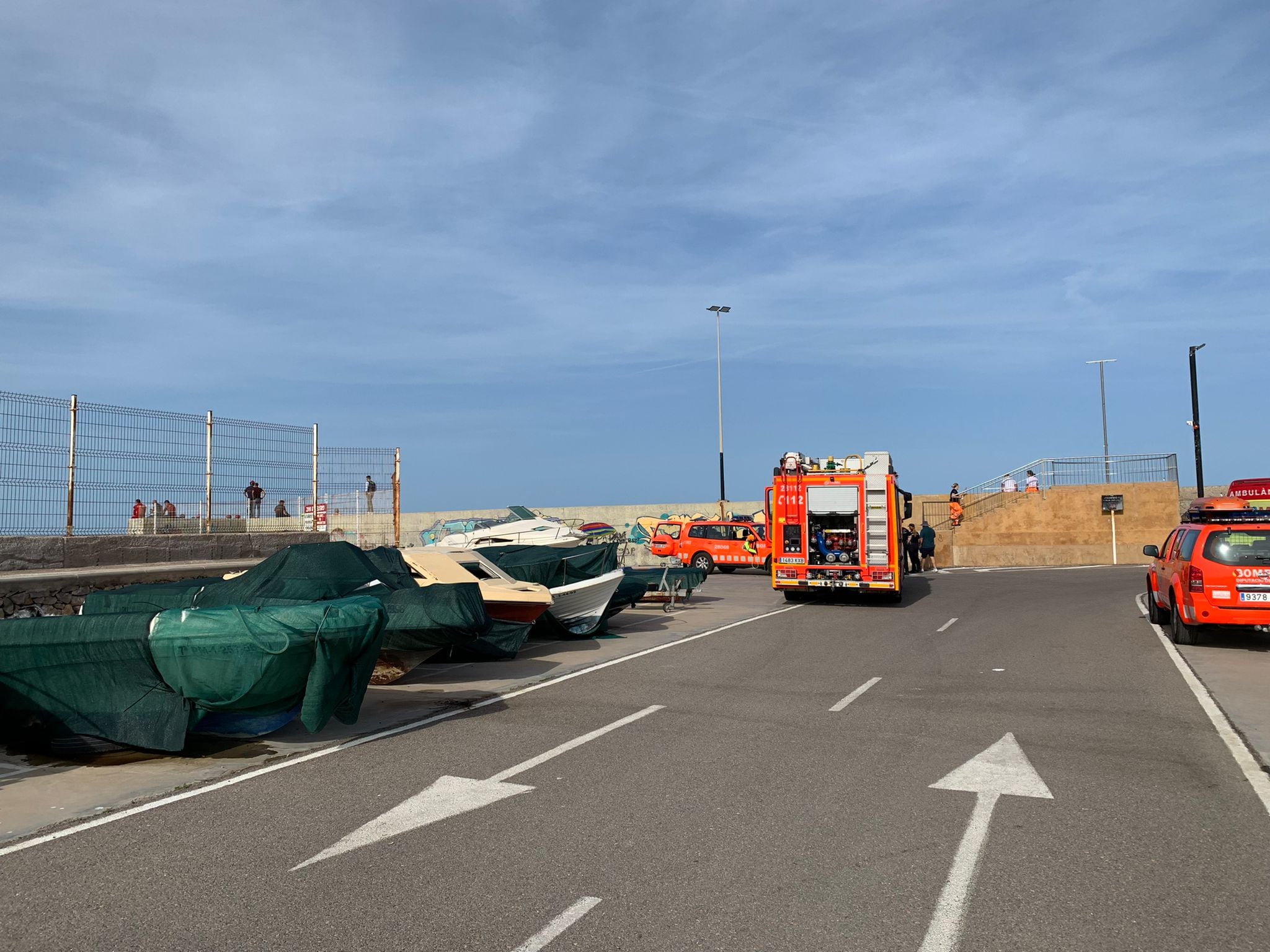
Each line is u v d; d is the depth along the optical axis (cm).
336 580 1170
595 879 498
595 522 4250
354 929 438
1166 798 644
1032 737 835
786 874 504
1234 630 1506
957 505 4059
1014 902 465
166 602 1139
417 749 812
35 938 433
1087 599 2259
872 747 798
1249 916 448
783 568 2220
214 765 770
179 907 468
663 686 1122
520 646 1345
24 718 824
